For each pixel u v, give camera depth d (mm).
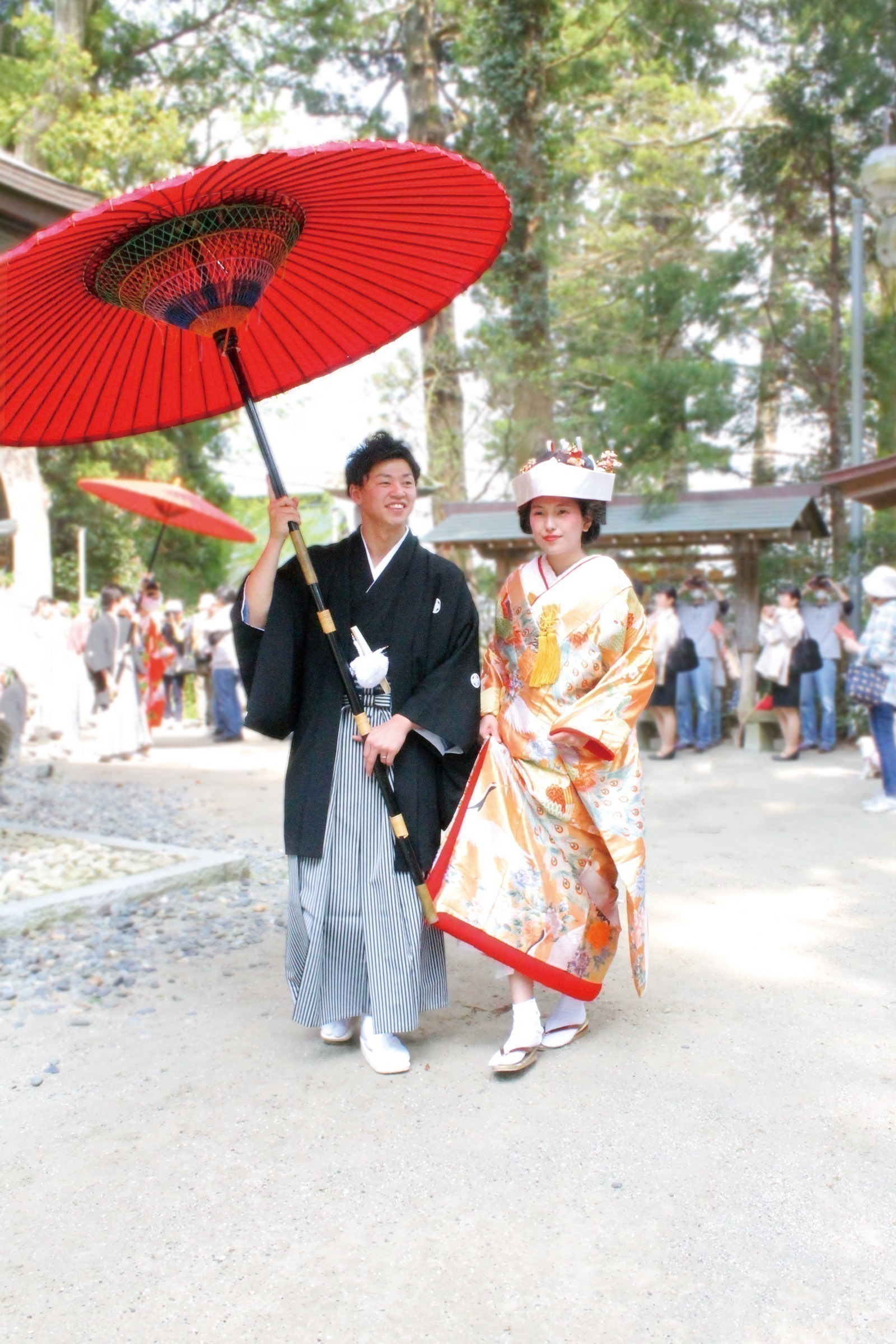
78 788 8773
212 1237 2439
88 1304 2221
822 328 14703
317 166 2635
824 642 10172
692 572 12367
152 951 4367
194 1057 3395
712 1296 2186
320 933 3234
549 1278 2260
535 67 14891
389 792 3178
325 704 3234
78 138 16203
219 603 12648
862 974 3994
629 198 18172
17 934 4512
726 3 13258
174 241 2723
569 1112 2965
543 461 3260
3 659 9625
